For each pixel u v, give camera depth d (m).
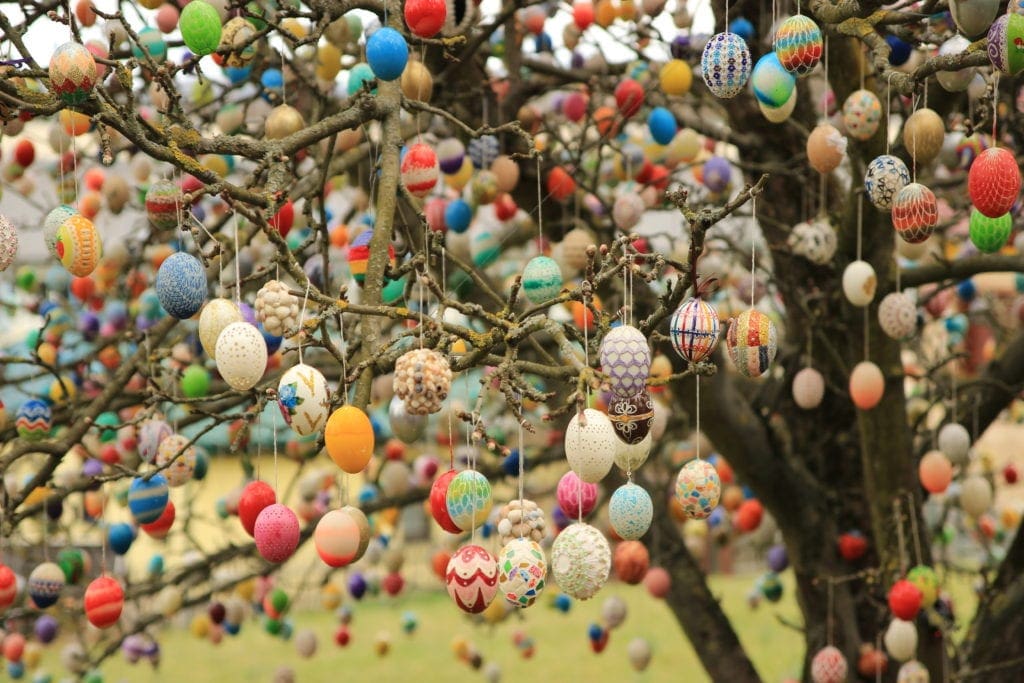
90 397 4.41
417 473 5.63
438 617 12.27
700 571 5.16
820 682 4.29
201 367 4.61
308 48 4.68
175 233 4.89
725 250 4.93
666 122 4.27
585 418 2.31
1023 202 4.46
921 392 6.12
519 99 4.41
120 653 10.61
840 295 4.50
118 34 3.90
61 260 3.00
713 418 4.43
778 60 3.24
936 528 5.39
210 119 4.57
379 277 2.95
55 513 4.00
